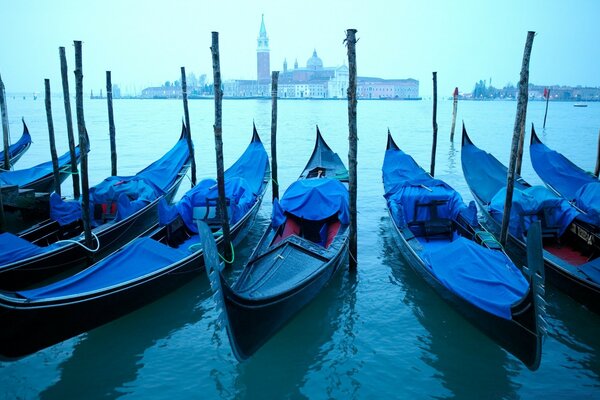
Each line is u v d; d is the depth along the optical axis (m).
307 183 12.10
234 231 11.61
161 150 29.70
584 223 10.30
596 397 6.80
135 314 9.12
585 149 29.39
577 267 8.91
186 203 11.84
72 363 7.77
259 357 7.91
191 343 8.30
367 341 8.29
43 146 30.80
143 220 13.02
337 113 76.62
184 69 16.83
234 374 7.50
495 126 49.66
